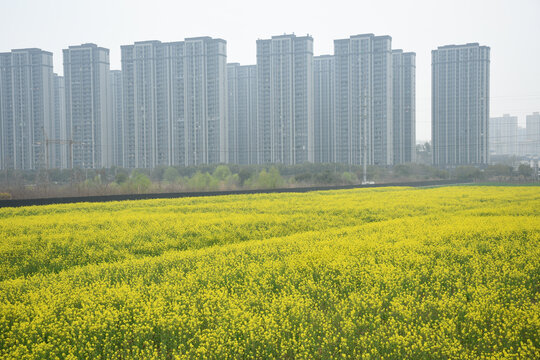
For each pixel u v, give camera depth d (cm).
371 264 1212
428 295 978
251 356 729
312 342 755
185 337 762
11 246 1597
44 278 1142
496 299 923
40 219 2320
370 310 884
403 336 777
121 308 900
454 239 1609
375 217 2458
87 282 1096
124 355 742
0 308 884
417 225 1989
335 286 1055
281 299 913
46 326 825
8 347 770
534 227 1814
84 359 744
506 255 1304
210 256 1377
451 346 730
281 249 1434
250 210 2775
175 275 1128
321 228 2095
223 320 822
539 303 923
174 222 2189
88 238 1758
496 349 738
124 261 1377
